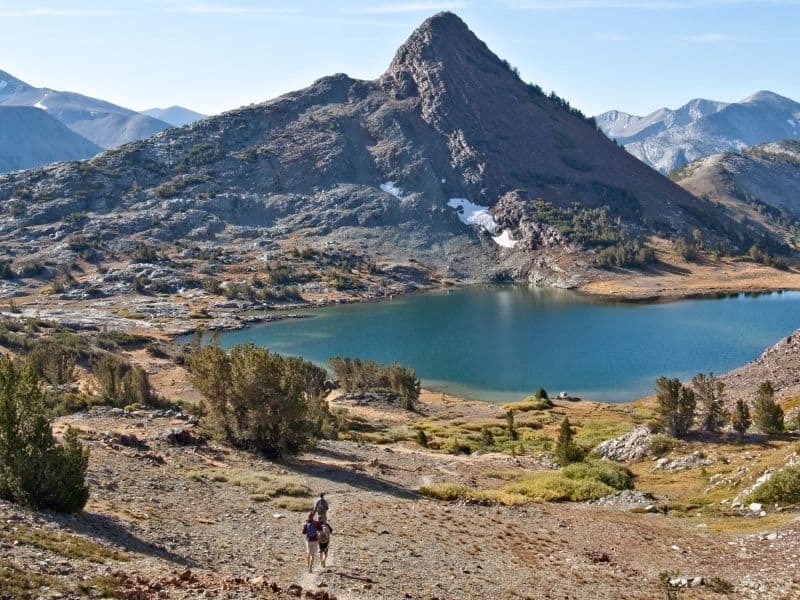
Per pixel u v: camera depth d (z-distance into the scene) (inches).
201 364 2277.3
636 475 2389.3
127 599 721.6
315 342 7401.6
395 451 2847.0
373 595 955.3
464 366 6048.2
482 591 1050.7
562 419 4018.2
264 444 2162.9
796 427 2741.1
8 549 807.1
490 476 2363.4
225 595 792.3
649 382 5260.8
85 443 1710.1
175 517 1273.4
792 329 7273.6
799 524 1428.4
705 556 1338.6
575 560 1301.7
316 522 1073.5
